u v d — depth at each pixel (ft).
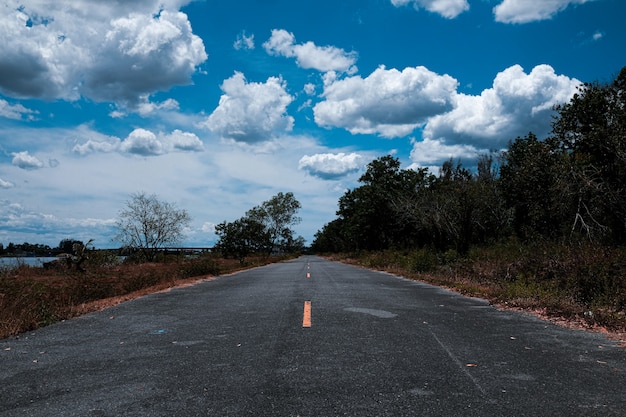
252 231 135.85
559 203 70.49
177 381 14.83
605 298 31.53
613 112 68.33
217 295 41.65
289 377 15.15
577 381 14.51
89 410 12.32
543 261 45.39
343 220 240.12
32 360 17.97
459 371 15.74
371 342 20.42
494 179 101.65
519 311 29.94
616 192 62.95
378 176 171.22
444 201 94.07
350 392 13.58
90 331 24.13
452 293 41.78
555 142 80.23
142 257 127.34
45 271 80.89
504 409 12.12
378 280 59.11
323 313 28.99
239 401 12.87
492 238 90.89
